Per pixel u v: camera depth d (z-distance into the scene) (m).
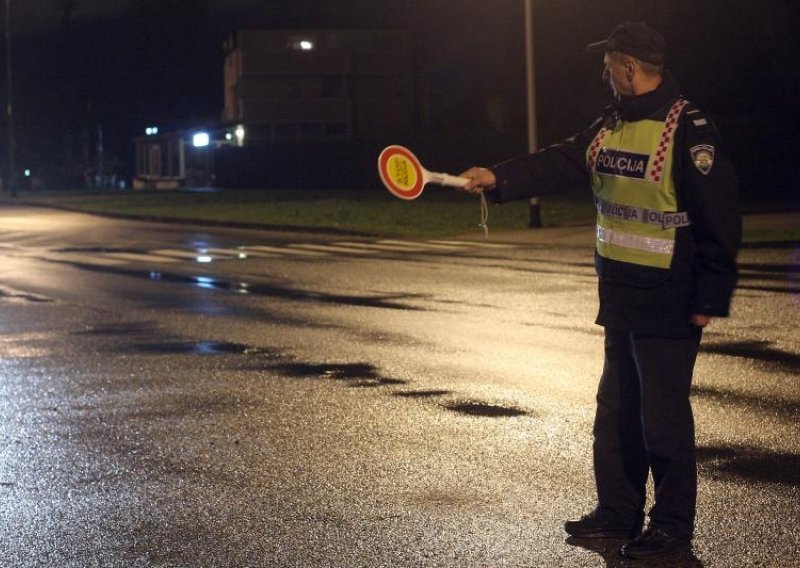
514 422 13.62
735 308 22.92
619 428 9.30
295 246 41.84
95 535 9.67
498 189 9.25
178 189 114.25
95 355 18.80
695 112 8.61
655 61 8.63
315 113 121.56
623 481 9.34
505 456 12.02
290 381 16.34
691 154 8.48
